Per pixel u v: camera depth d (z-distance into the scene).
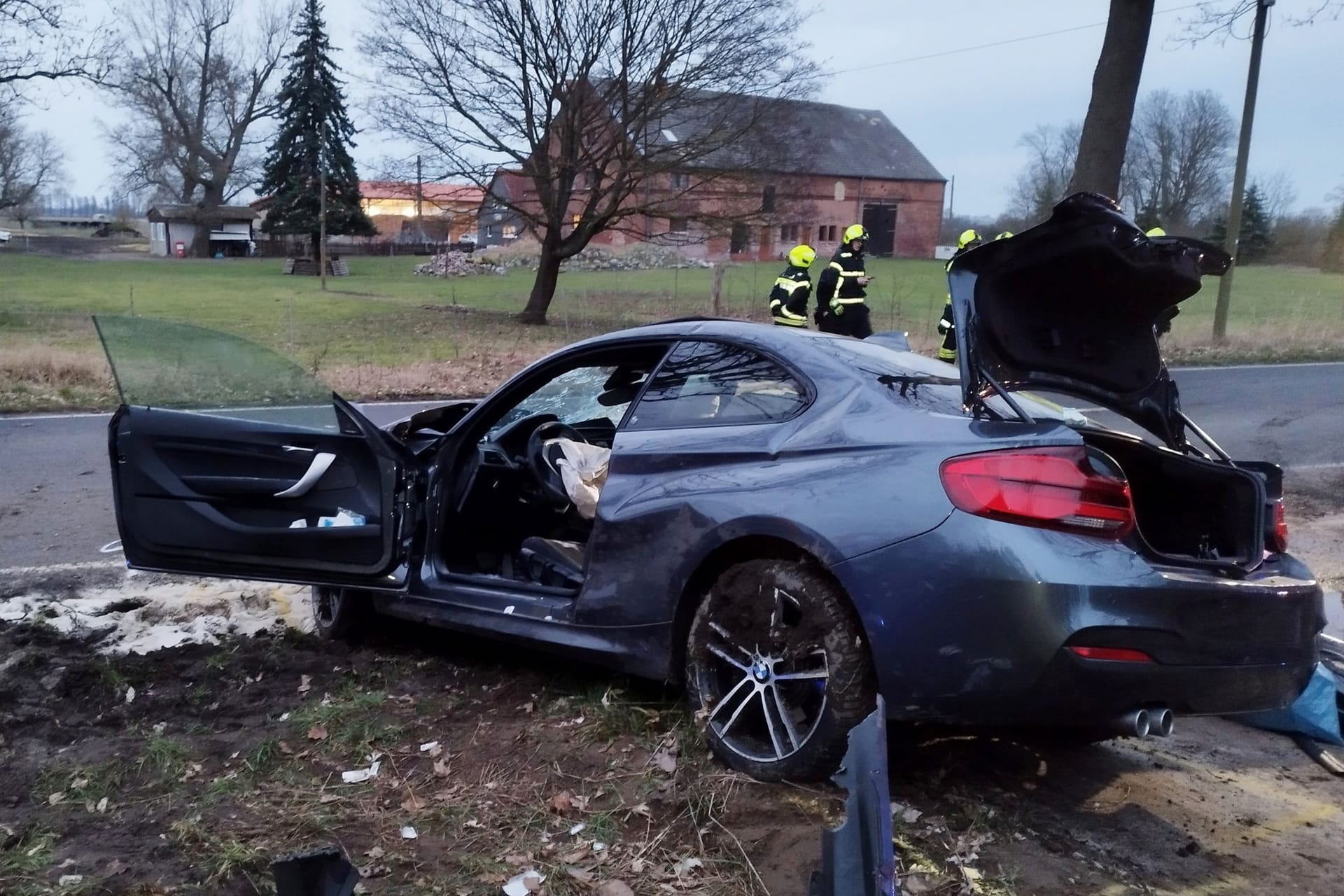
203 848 3.10
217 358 4.40
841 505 3.34
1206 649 3.21
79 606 5.34
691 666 3.68
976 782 3.71
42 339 20.16
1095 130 13.68
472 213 28.53
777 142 25.78
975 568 3.10
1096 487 3.16
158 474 4.29
